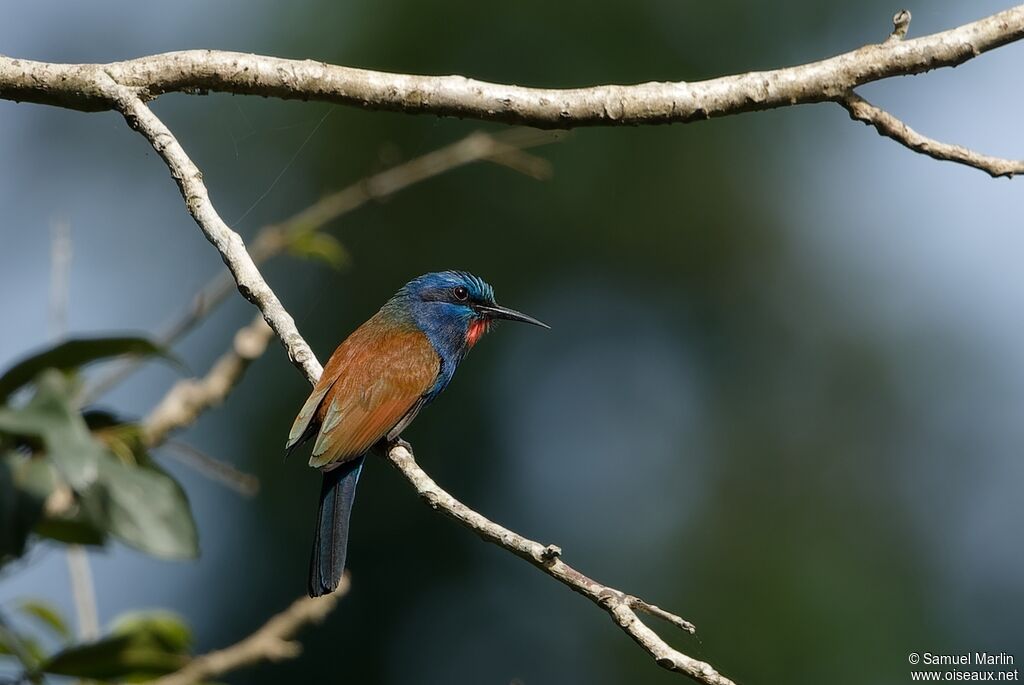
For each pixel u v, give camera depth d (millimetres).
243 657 6602
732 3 15688
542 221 15656
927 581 15375
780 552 15523
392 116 15289
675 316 16156
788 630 14781
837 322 16500
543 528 15336
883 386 16328
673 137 16250
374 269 15109
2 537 5598
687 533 15484
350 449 7645
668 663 4781
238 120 15680
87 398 7809
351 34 15328
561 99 6441
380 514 14688
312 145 15430
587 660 14594
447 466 15180
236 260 6160
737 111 6426
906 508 15977
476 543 14828
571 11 15516
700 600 15117
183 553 5930
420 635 14430
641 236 15977
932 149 6301
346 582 7203
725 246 16344
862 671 14633
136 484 5961
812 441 16234
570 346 15789
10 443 5934
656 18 15492
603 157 15977
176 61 6559
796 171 16578
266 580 14016
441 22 15336
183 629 7164
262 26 15648
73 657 6141
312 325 14945
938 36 6332
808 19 15711
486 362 15609
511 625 14539
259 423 14359
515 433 15578
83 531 6250
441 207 15320
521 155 10531
